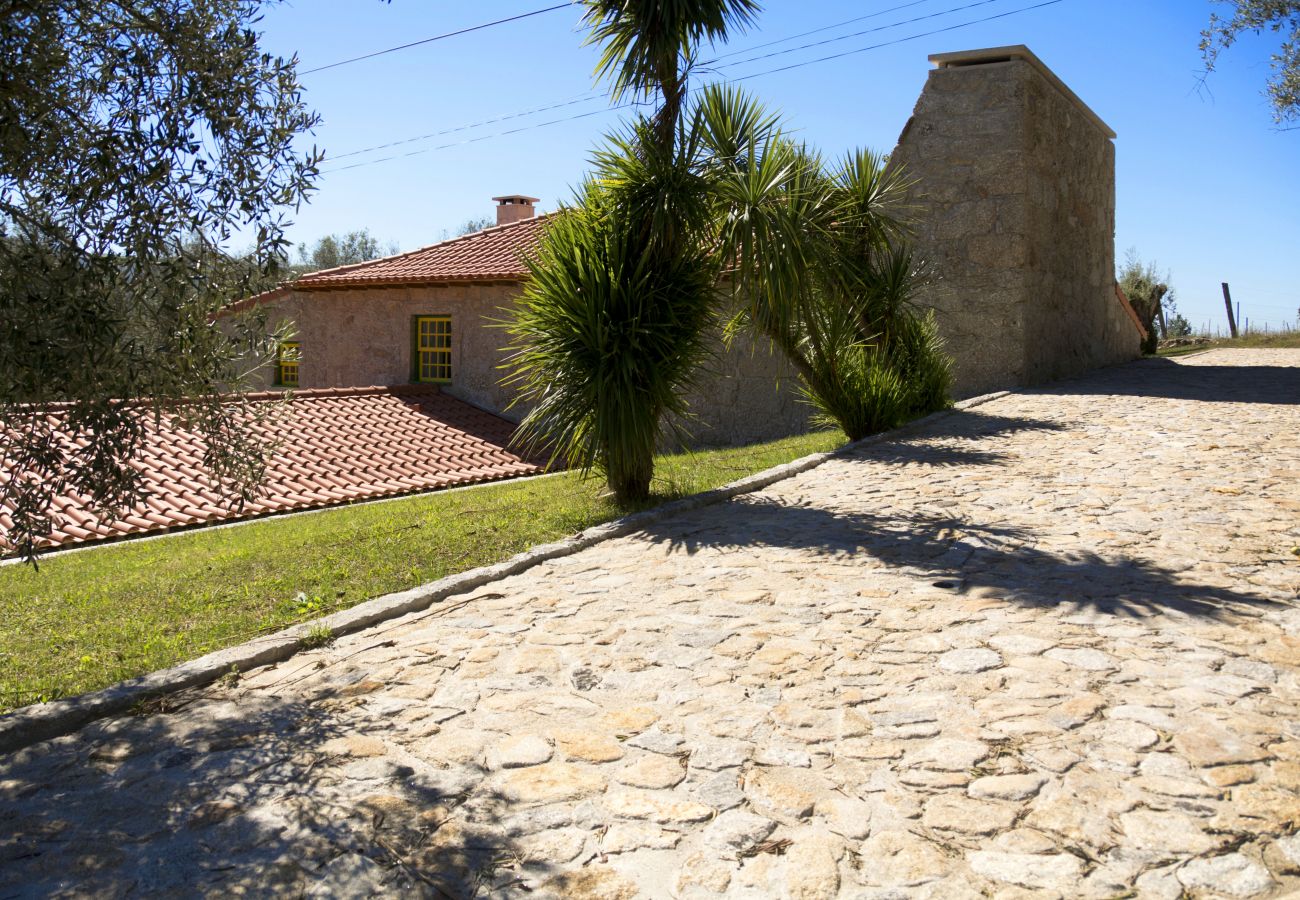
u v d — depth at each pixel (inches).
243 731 159.5
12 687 185.3
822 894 108.3
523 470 647.8
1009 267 567.8
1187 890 104.2
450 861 118.6
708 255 340.8
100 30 183.8
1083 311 694.5
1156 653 167.9
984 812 121.9
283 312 847.7
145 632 217.3
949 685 160.1
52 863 122.4
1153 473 322.7
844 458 392.5
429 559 265.1
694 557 254.4
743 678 169.2
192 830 129.0
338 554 280.7
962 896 106.1
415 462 636.1
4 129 167.6
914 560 237.3
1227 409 461.4
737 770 136.7
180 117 184.7
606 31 322.7
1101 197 739.4
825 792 129.5
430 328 804.0
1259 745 133.6
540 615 211.8
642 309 323.9
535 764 142.1
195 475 527.8
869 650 178.4
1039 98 586.9
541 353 333.7
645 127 323.6
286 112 198.2
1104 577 213.0
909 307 520.4
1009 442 401.4
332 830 127.2
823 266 371.9
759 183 337.1
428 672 181.3
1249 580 205.5
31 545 189.0
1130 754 133.1
